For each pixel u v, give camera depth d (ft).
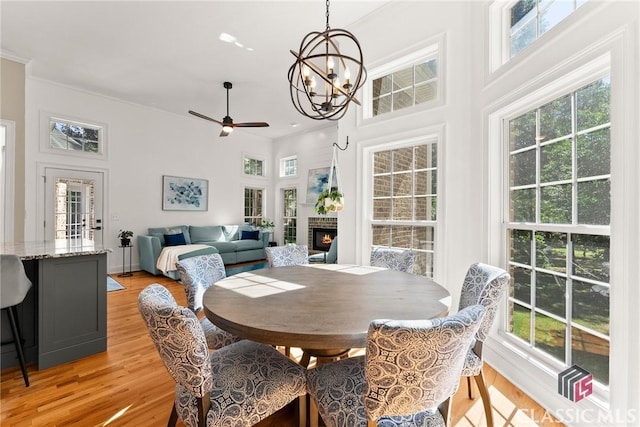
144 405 5.83
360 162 10.74
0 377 6.75
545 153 6.21
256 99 17.56
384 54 10.06
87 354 7.74
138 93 16.89
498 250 7.35
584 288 5.32
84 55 12.71
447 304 4.62
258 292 5.29
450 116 8.48
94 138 17.16
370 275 6.77
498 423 5.35
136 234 18.66
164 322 3.28
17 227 12.68
